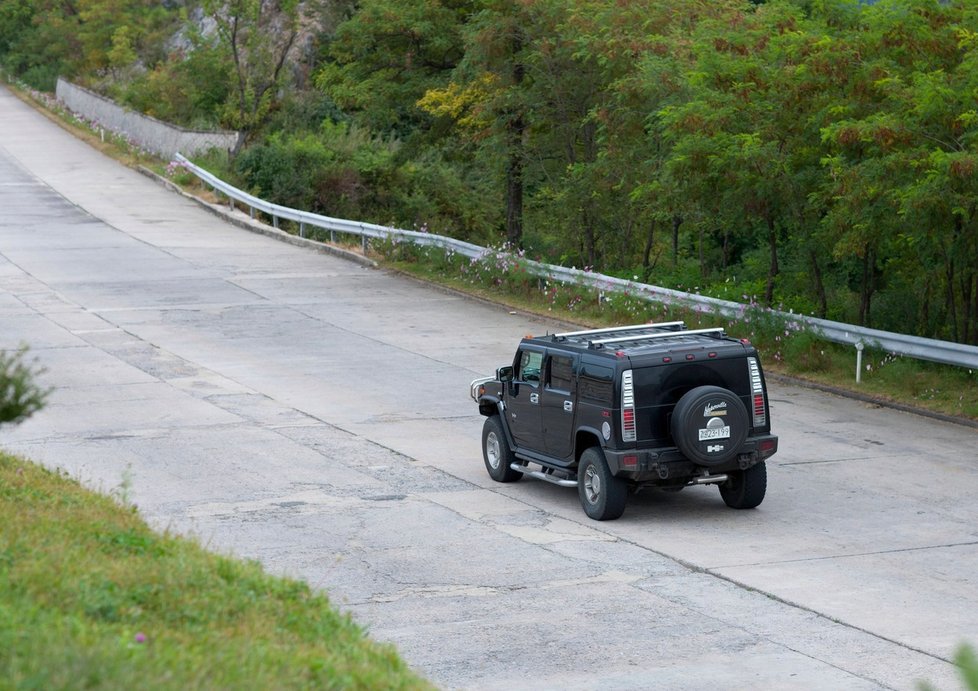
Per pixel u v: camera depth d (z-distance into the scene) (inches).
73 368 1222.9
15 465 713.0
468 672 499.2
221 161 2874.0
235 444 944.3
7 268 1846.7
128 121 3560.5
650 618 567.8
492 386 864.9
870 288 1302.9
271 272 1875.0
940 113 1023.6
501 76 1801.2
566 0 1675.7
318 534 711.7
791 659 513.3
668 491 839.7
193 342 1365.7
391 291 1727.4
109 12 4399.6
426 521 745.6
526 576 635.5
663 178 1320.1
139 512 714.2
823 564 655.8
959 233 1101.1
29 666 320.2
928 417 1050.7
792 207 1229.1
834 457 916.6
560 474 824.9
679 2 1598.2
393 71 2217.0
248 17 2952.8
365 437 975.0
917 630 550.0
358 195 2787.9
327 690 366.6
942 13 1098.1
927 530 725.3
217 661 362.0
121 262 1931.6
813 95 1176.8
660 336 797.9
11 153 3346.5
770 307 1320.1
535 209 2185.0
